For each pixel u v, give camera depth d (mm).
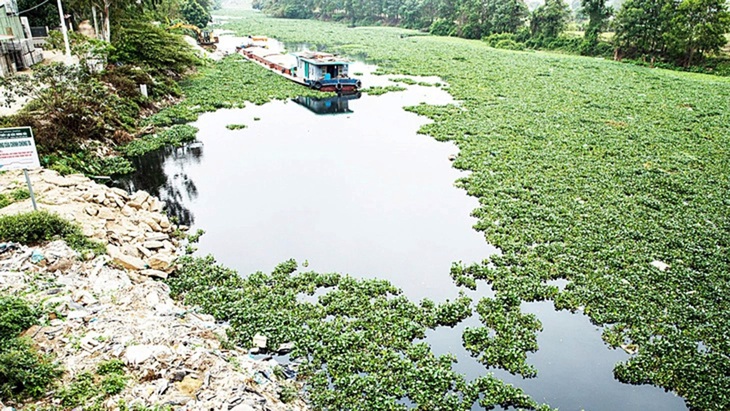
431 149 26891
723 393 10492
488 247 16828
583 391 10836
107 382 8078
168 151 25719
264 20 121125
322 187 21750
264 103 36406
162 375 8492
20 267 11297
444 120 32156
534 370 11266
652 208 19438
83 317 9797
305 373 10891
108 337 9242
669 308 13219
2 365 7688
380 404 10016
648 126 31484
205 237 17141
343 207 19797
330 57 43469
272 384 9930
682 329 12555
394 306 13391
